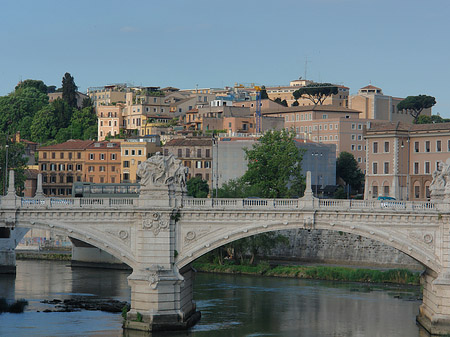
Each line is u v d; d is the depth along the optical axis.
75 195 174.38
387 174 196.88
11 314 119.69
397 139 195.75
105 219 109.25
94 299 134.00
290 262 175.25
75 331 108.06
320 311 124.12
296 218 108.69
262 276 160.38
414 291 142.50
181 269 111.38
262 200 110.25
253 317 119.19
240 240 165.25
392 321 117.50
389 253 163.75
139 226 109.06
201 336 106.62
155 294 107.94
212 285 148.00
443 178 112.88
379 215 108.00
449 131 189.00
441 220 107.69
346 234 170.12
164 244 108.44
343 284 150.38
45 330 108.81
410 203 108.50
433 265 108.19
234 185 180.25
